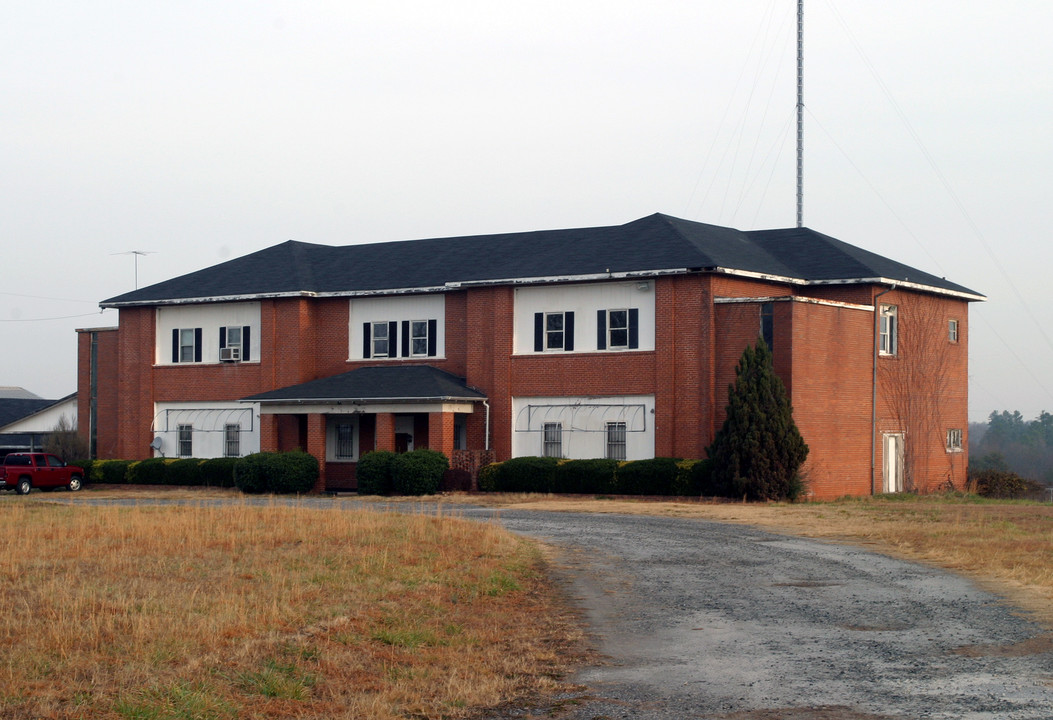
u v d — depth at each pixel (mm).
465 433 45281
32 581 17344
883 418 43375
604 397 42281
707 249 41938
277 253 53406
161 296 51750
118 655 12672
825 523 29953
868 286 42938
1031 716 10570
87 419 55062
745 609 16906
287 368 49125
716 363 40156
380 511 32156
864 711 10914
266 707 11234
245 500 41656
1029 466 148750
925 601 17328
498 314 44375
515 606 17219
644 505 36438
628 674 12805
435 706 11484
